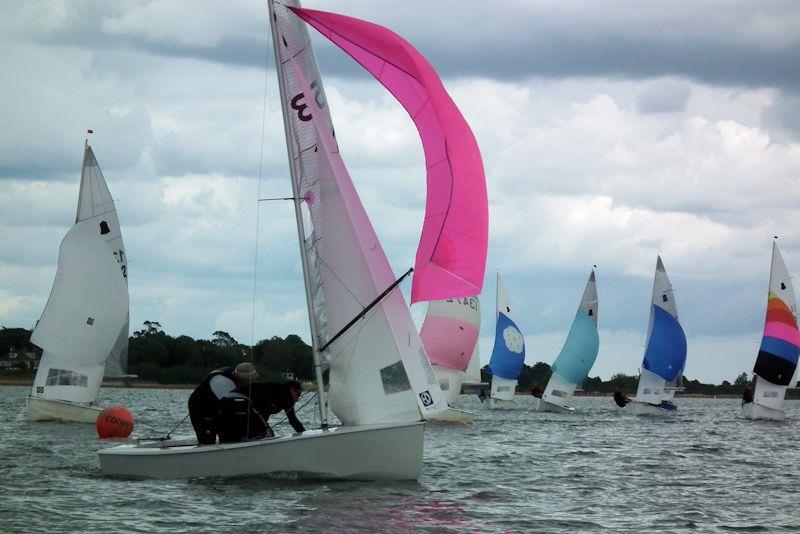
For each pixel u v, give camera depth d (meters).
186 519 16.25
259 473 19.39
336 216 20.41
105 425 30.42
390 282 20.22
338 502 17.78
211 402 19.75
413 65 19.73
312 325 20.36
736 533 16.84
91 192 42.97
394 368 19.89
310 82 20.78
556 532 16.44
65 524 15.80
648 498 20.69
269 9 20.73
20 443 29.53
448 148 19.52
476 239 19.47
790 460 30.53
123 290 41.50
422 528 16.17
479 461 27.44
